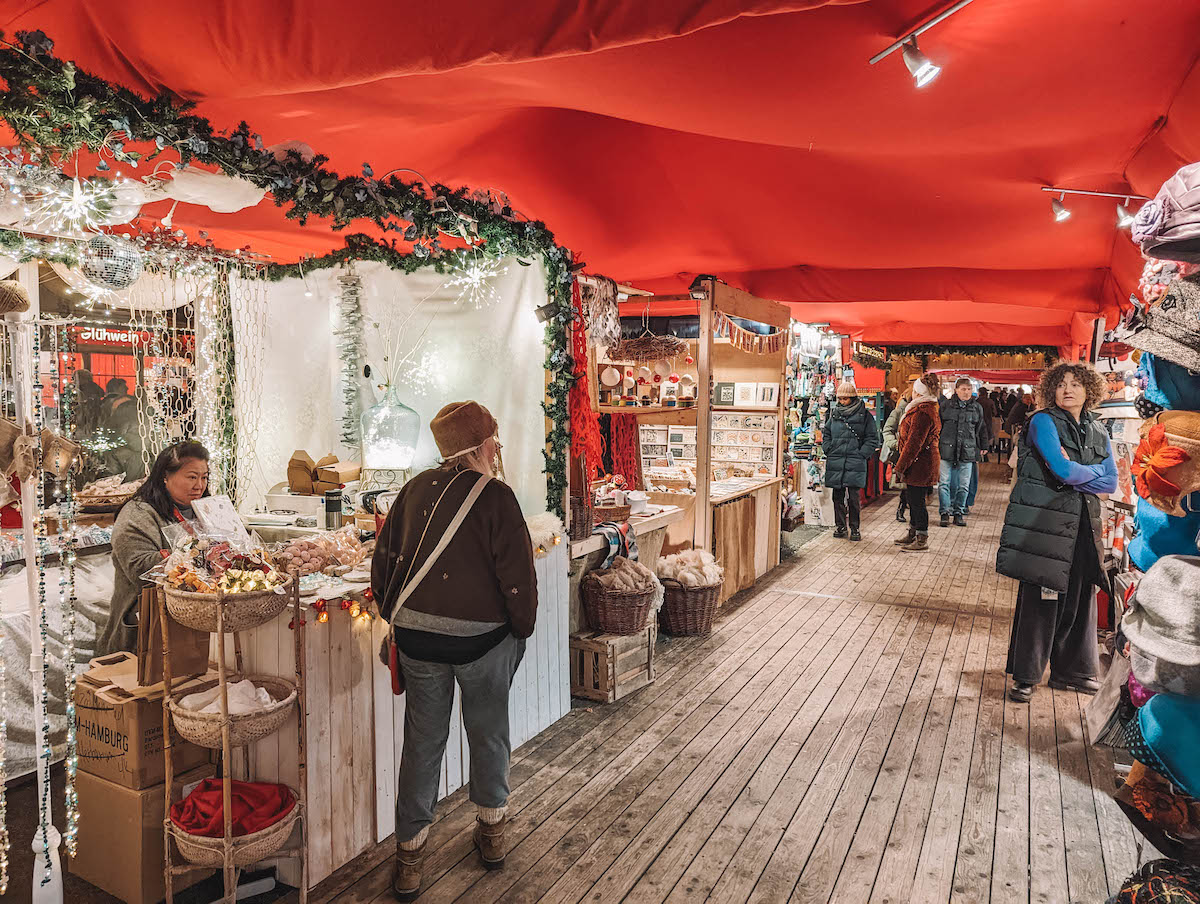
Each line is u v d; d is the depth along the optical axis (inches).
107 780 109.5
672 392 271.6
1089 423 169.9
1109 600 219.3
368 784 122.3
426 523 107.8
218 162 106.3
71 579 107.7
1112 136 140.9
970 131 140.6
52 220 102.7
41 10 96.1
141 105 95.1
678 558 229.5
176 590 97.4
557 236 252.7
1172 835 64.4
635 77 120.9
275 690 109.0
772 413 324.8
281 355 207.5
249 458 209.6
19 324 96.4
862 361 546.3
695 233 246.1
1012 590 283.3
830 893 109.1
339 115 147.3
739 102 128.9
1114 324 271.7
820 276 299.1
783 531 349.1
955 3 93.0
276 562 122.5
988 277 287.4
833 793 136.5
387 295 190.7
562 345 167.9
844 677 193.0
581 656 179.0
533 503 172.6
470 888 109.7
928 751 153.1
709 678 191.5
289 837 107.7
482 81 128.0
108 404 215.3
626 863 115.5
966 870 115.0
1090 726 160.9
